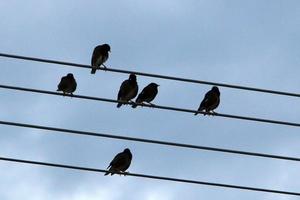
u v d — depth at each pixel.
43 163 16.52
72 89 22.38
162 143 16.92
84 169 16.86
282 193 16.77
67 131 16.83
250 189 16.72
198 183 16.73
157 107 18.36
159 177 16.75
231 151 17.08
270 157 17.17
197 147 17.02
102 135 16.88
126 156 20.36
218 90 21.56
